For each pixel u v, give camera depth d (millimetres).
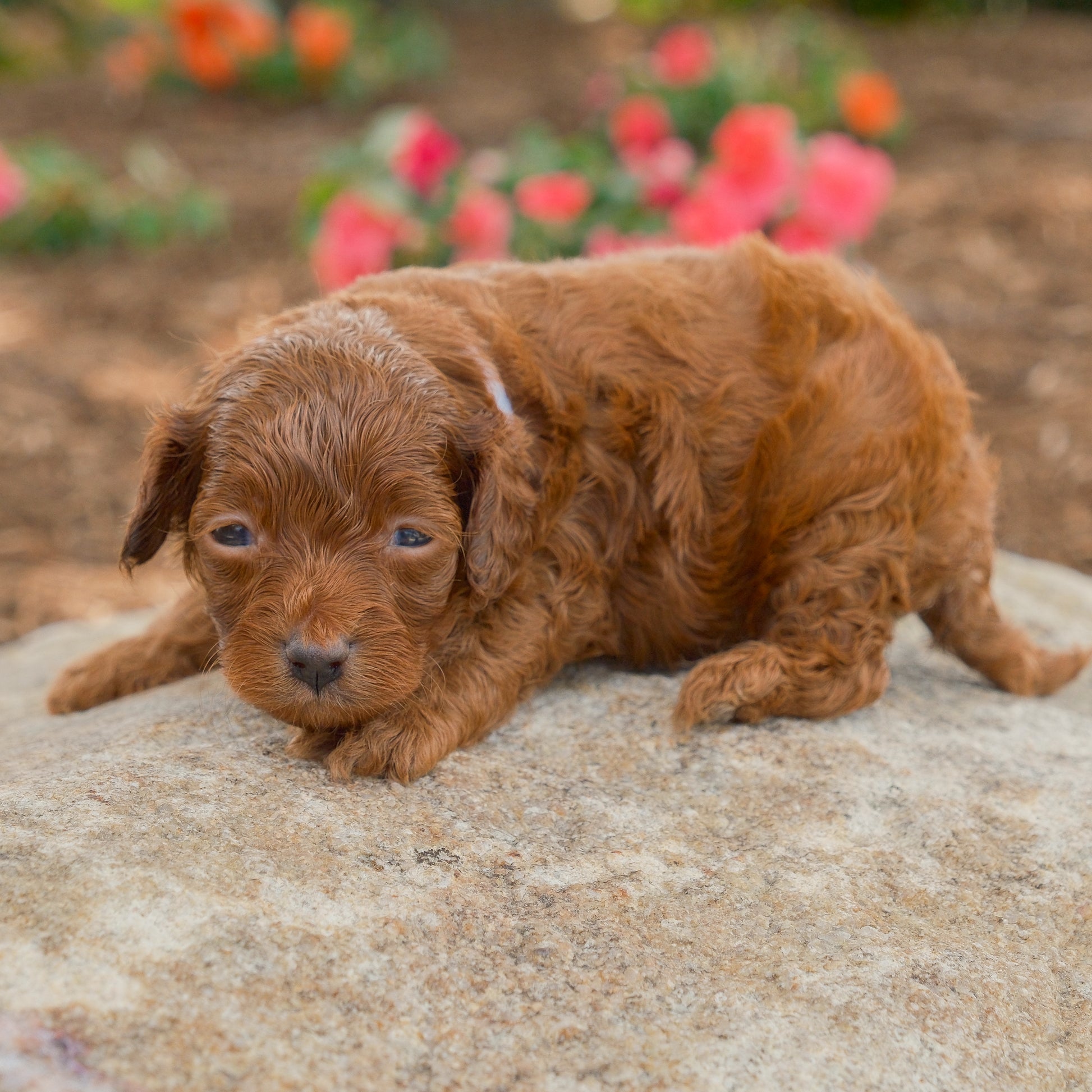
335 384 595
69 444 1143
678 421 657
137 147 1878
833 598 662
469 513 609
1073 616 820
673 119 1679
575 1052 525
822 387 663
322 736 607
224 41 2166
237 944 529
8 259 1588
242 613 594
